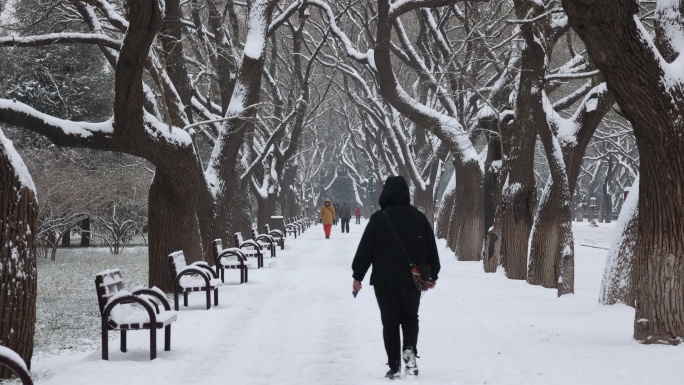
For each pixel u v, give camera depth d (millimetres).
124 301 11781
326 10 34438
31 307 10648
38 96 43875
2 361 7707
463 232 34031
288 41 55312
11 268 10445
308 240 52156
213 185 29531
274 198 50250
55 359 12188
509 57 29812
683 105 12023
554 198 23453
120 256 41438
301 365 11344
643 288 12758
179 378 10430
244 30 39750
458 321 15219
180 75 26828
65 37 23219
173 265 17875
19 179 10609
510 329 14430
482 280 24812
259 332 14516
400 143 51250
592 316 16078
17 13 28625
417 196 52344
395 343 10125
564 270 20328
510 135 28859
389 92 32125
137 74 17812
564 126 23391
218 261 23953
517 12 21641
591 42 11797
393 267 10164
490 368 10547
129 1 16328
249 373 10812
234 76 32812
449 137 33594
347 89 51906
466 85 34375
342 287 22672
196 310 17641
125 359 11828
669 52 12781
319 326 15219
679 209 12352
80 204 37344
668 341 12461
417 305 10227
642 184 12688
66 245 51312
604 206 88938
